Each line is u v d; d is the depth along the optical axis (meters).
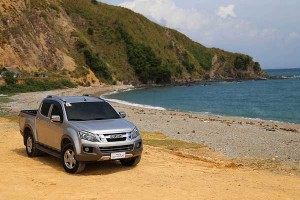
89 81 118.19
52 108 11.80
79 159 10.07
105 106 11.91
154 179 10.01
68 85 102.94
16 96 70.44
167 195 8.45
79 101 11.70
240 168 13.08
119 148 10.30
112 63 143.62
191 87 132.00
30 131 12.71
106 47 147.88
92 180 9.72
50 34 117.75
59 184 9.27
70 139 10.36
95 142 10.00
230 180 10.47
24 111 13.53
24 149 14.31
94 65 127.31
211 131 26.75
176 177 10.39
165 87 131.88
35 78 94.38
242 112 51.69
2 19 102.06
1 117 29.53
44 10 125.69
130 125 10.90
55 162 11.90
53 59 111.81
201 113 48.28
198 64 190.88
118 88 118.06
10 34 101.00
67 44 126.62
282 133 26.48
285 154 18.16
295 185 10.48
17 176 9.97
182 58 184.88
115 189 8.88
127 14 181.00
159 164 12.17
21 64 99.12
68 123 10.75
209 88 125.69
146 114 40.69
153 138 21.48
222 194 8.77
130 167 11.36
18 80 88.62
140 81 146.50
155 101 74.06
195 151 17.39
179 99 80.19
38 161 12.04
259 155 17.75
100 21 157.12
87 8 161.12
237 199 8.39
